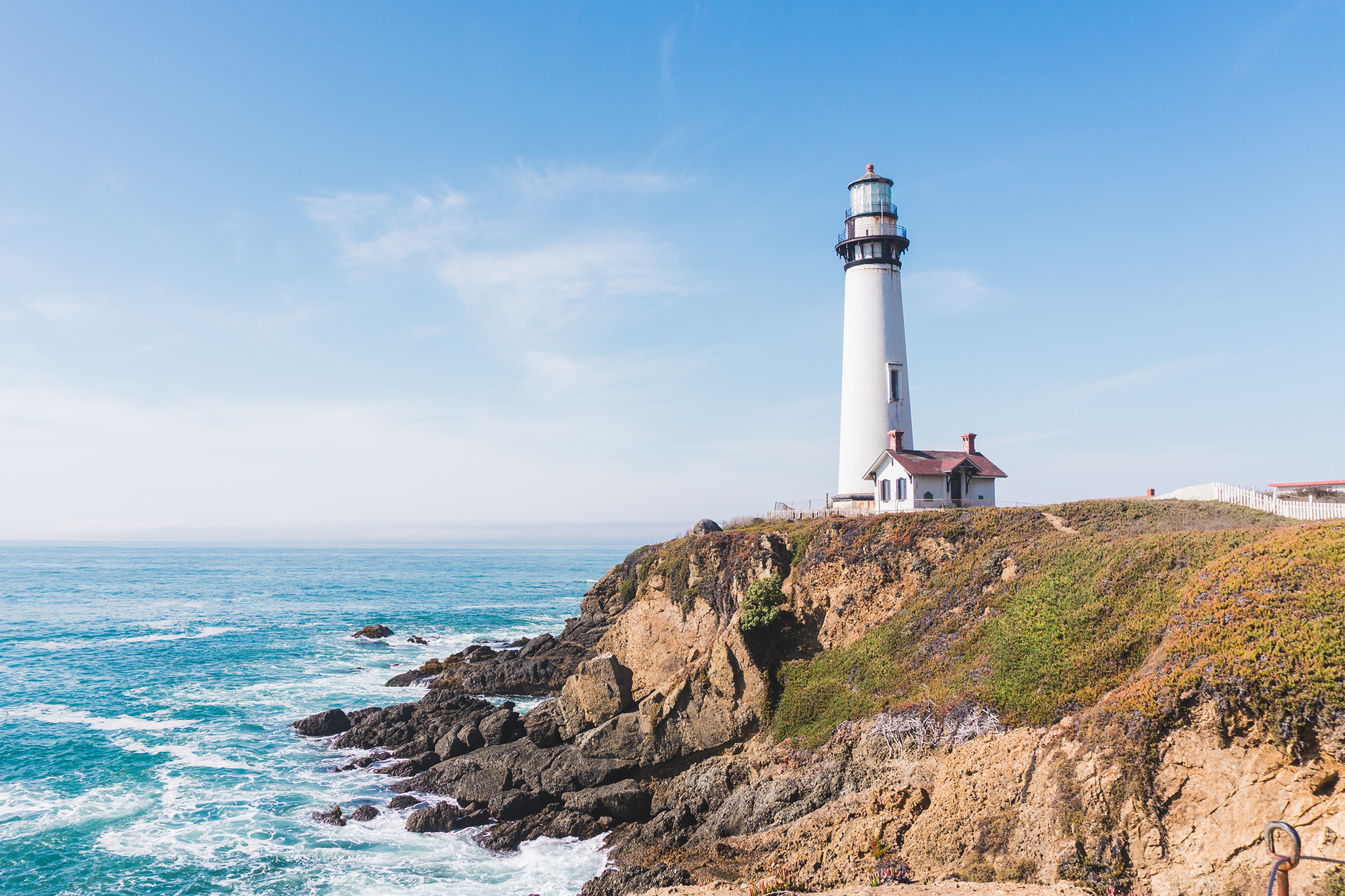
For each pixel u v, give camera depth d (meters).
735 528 51.66
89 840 30.91
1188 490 40.56
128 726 45.16
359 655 70.00
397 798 36.12
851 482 56.56
